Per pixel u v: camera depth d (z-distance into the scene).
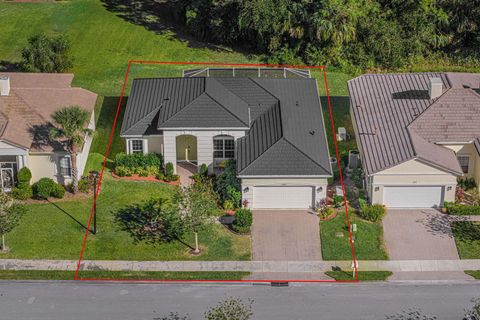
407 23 71.06
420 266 45.25
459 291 43.03
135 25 74.44
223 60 69.38
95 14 76.00
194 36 73.25
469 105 53.16
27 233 47.16
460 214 49.56
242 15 68.69
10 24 73.44
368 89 56.03
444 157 50.22
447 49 72.62
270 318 40.56
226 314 37.94
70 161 51.00
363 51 69.69
